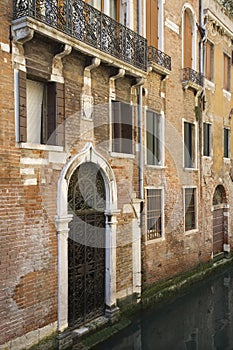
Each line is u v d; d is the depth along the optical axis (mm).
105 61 8148
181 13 11977
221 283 12750
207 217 13789
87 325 8305
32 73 6910
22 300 6691
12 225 6516
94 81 8352
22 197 6695
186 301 10992
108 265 8914
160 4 10914
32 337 6867
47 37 6832
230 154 16031
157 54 10438
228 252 15469
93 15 7832
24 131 6715
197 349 8141
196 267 12820
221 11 14617
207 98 13930
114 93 8969
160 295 10664
